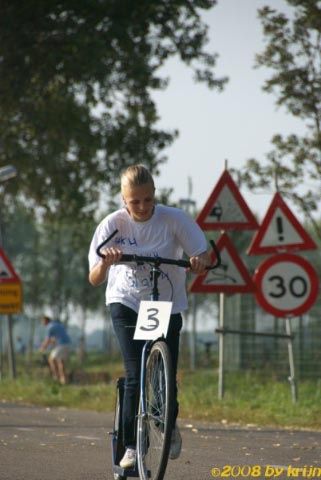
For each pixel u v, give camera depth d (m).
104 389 69.81
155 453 25.41
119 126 117.50
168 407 24.33
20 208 129.00
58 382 78.75
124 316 27.62
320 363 80.06
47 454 35.47
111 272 28.08
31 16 110.00
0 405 64.56
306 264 52.78
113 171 118.88
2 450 36.81
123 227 27.55
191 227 27.62
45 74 110.75
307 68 66.75
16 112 114.50
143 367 26.58
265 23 66.31
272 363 82.81
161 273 27.48
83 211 123.56
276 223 53.06
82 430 45.47
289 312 52.81
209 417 51.50
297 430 45.78
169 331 27.64
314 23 65.56
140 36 113.00
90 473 30.53
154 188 27.02
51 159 116.56
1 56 110.31
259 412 52.31
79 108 116.00
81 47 107.44
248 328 85.12
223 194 54.59
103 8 109.88
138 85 114.12
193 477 29.86
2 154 117.12
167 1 112.44
